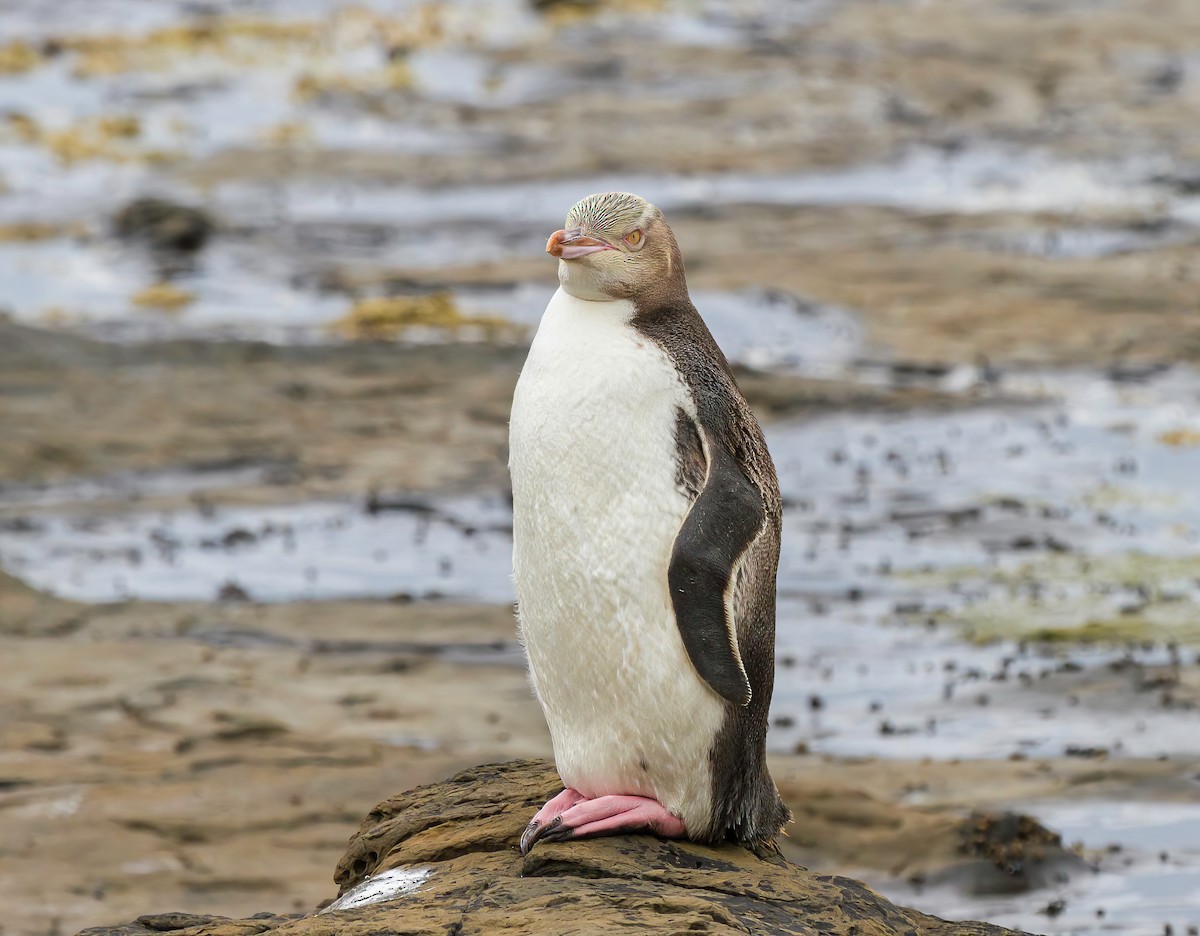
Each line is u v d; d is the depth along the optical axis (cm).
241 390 7538
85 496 6312
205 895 3319
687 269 9644
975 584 5206
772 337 8500
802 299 9006
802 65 15950
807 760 3900
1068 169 12531
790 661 4584
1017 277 9444
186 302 9594
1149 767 3781
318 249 10731
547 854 2125
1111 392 7544
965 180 12300
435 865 2245
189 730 4131
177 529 5944
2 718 4172
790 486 6312
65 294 9762
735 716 2141
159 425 7062
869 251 10088
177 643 4762
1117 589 5125
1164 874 3269
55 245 10806
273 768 3891
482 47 17050
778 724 4147
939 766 3838
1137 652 4575
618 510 2092
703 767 2148
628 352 2119
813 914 2033
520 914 1942
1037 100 14775
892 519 5888
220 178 12638
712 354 2186
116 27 17412
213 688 4397
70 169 12800
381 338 8688
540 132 13925
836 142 13475
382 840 2402
